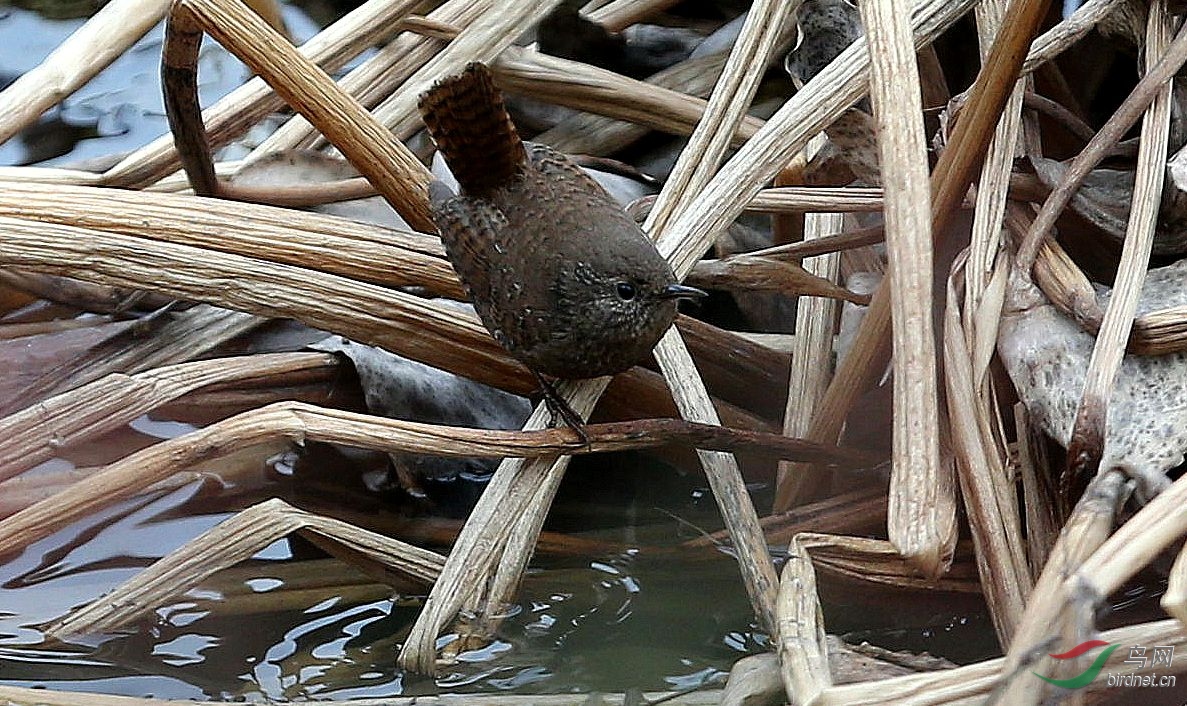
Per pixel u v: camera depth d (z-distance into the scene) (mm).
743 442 7617
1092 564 5180
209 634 7590
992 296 7168
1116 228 7809
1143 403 6789
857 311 8773
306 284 7668
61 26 12711
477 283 7520
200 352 8961
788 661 6059
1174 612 4980
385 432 7105
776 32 8367
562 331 7320
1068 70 9641
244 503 8609
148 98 12102
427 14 10891
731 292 9906
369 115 7926
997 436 7105
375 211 9531
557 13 11242
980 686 5445
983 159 7680
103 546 8250
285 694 7141
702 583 7977
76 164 10898
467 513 8656
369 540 7504
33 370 9078
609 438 7340
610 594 7883
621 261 7227
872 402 8352
